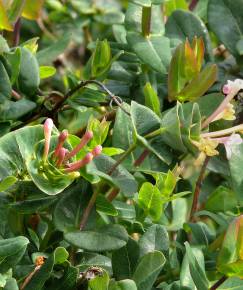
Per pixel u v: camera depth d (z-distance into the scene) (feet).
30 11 2.55
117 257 2.20
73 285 2.11
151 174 2.31
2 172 2.08
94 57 2.59
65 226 2.16
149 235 2.24
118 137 2.33
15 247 1.97
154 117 2.27
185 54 2.38
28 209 2.16
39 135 2.10
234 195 2.48
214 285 2.27
